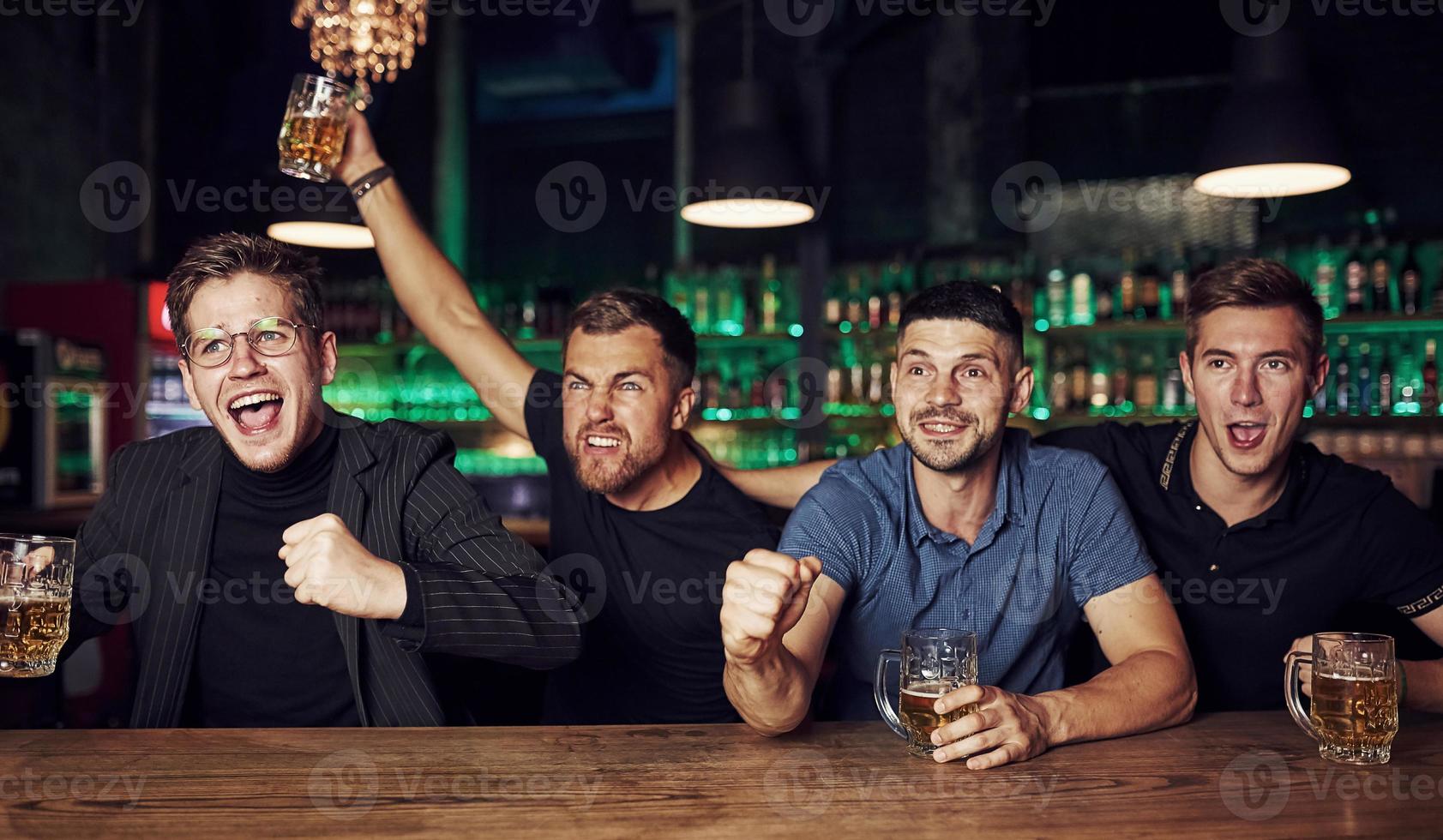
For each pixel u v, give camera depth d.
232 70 6.01
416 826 1.03
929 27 5.26
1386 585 1.89
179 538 1.65
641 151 5.75
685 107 5.57
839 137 5.34
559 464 2.09
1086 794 1.15
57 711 3.70
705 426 5.05
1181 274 4.67
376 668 1.59
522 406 2.16
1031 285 4.85
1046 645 1.80
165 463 1.72
